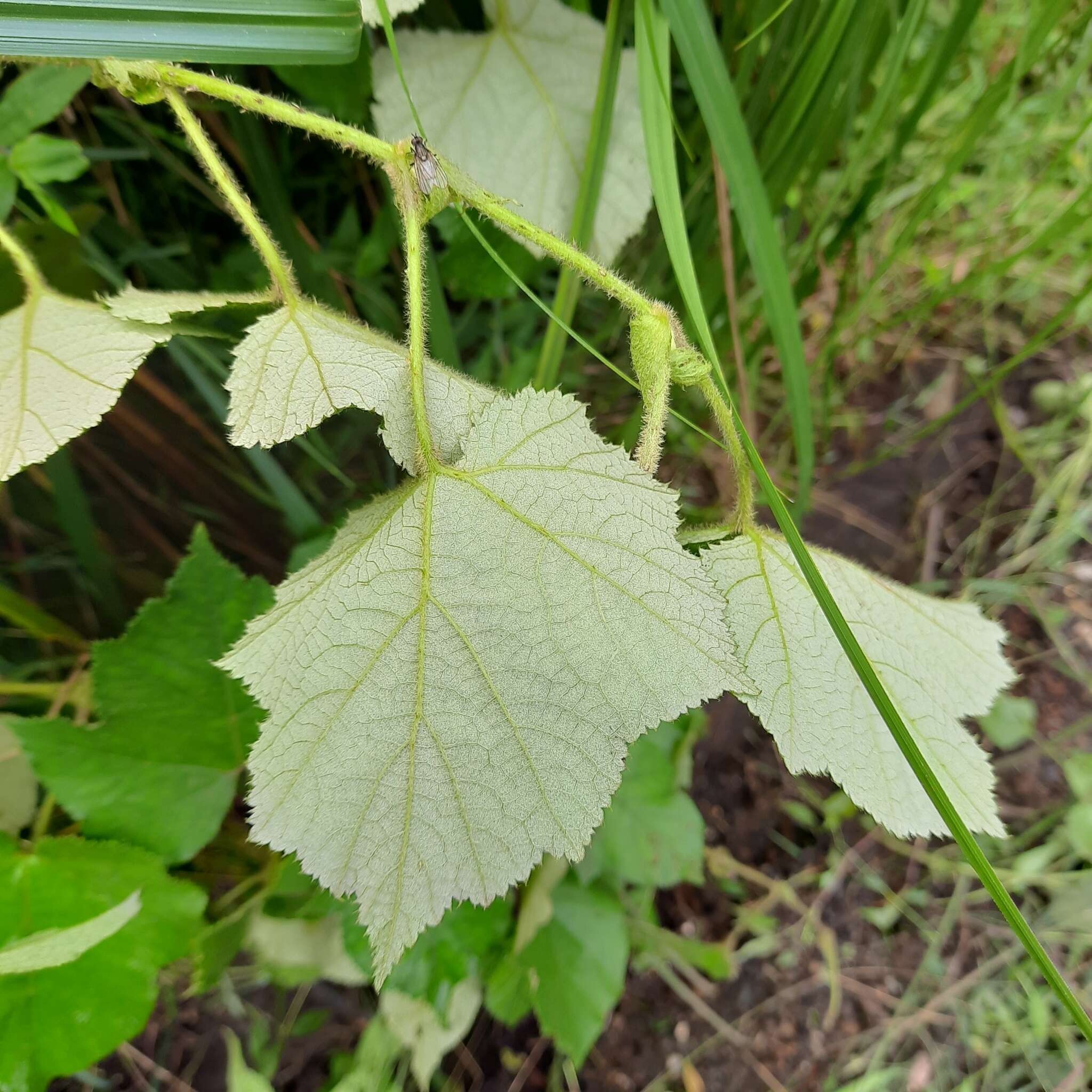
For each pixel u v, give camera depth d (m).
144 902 0.22
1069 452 0.41
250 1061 0.30
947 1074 0.34
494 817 0.13
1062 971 0.35
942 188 0.26
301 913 0.24
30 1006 0.20
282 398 0.15
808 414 0.23
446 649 0.13
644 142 0.23
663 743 0.30
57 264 0.24
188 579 0.23
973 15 0.22
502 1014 0.27
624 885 0.33
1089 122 0.28
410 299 0.14
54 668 0.29
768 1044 0.34
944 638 0.17
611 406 0.35
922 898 0.36
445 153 0.22
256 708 0.24
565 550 0.14
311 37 0.15
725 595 0.15
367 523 0.15
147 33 0.15
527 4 0.23
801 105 0.22
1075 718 0.38
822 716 0.15
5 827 0.23
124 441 0.28
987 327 0.42
